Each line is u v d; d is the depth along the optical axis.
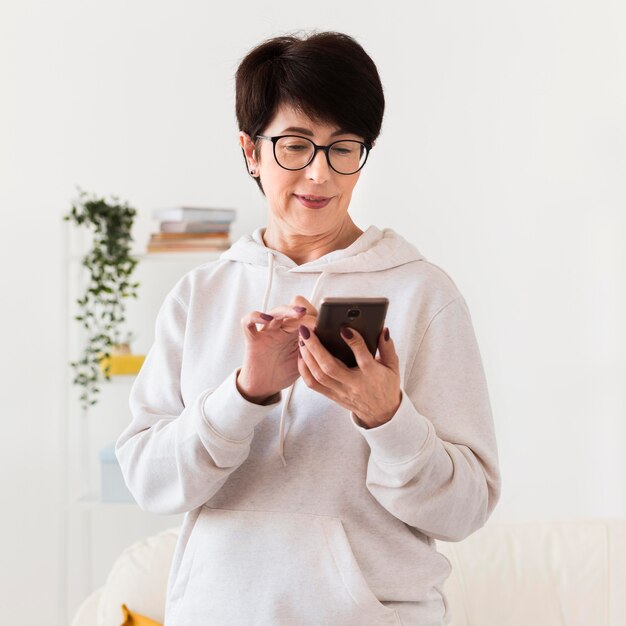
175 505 1.18
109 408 3.03
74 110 3.05
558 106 2.73
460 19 2.81
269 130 1.18
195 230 2.72
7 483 3.05
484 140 2.79
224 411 1.08
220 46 3.00
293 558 1.13
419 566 1.16
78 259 2.81
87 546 3.01
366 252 1.24
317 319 0.98
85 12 3.05
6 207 3.07
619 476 2.64
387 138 2.85
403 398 1.04
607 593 1.87
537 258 2.75
